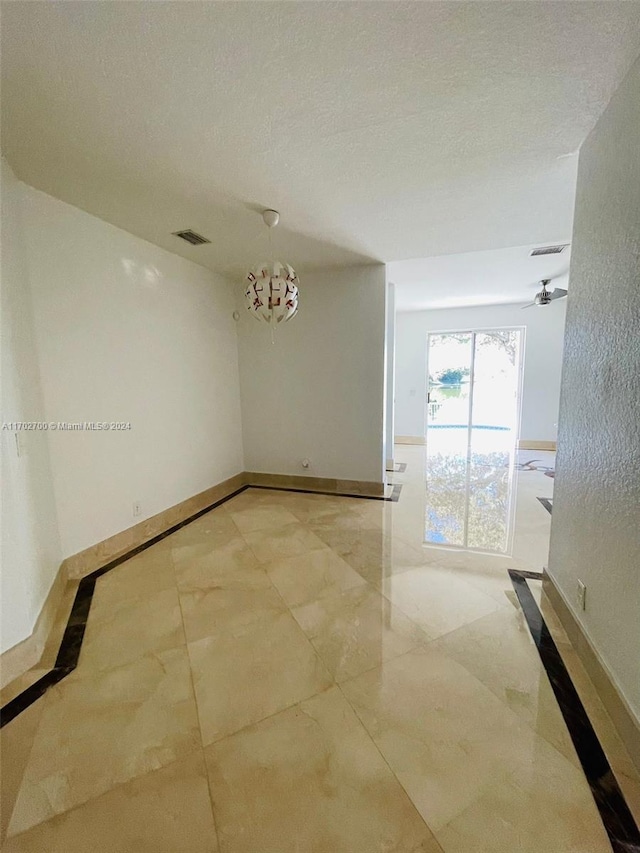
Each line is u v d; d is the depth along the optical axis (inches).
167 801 47.5
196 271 153.3
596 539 65.7
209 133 71.0
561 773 50.1
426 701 61.7
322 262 157.1
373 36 50.9
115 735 56.4
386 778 49.8
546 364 267.7
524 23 49.4
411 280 199.6
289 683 65.8
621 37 51.3
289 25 49.3
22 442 77.8
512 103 64.2
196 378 154.5
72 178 85.7
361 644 75.3
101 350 109.1
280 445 187.5
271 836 43.7
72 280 99.6
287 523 140.3
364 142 74.6
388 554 114.8
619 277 59.3
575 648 72.4
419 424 299.0
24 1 45.5
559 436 84.7
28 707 61.4
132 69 55.5
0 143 72.6
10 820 45.6
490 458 247.6
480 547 119.6
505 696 62.5
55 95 60.4
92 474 106.7
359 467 176.4
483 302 259.6
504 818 44.9
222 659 71.8
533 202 101.6
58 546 95.2
